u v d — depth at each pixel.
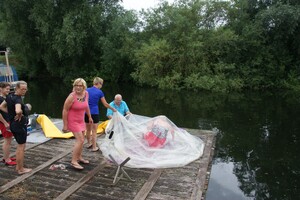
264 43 24.56
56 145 6.94
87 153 6.41
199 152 6.61
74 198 4.50
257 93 21.73
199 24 24.75
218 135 10.45
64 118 5.32
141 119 7.09
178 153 6.29
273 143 9.55
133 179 5.23
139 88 23.94
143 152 6.10
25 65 30.86
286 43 24.95
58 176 5.22
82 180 5.05
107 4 28.30
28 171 5.30
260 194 6.30
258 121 12.58
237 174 7.34
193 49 22.69
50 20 26.73
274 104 16.94
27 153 6.34
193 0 24.72
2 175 5.18
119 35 26.03
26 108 5.01
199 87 22.50
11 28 28.84
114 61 26.44
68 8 26.55
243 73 23.72
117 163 5.11
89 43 28.09
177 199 4.59
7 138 5.51
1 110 5.42
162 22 24.94
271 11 22.97
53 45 26.59
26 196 4.50
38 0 26.62
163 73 24.08
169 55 23.14
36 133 7.70
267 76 24.25
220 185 6.75
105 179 5.18
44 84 26.92
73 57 28.39
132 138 6.19
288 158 8.32
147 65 23.31
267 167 7.71
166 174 5.53
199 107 15.87
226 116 13.59
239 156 8.48
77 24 25.94
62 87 24.88
